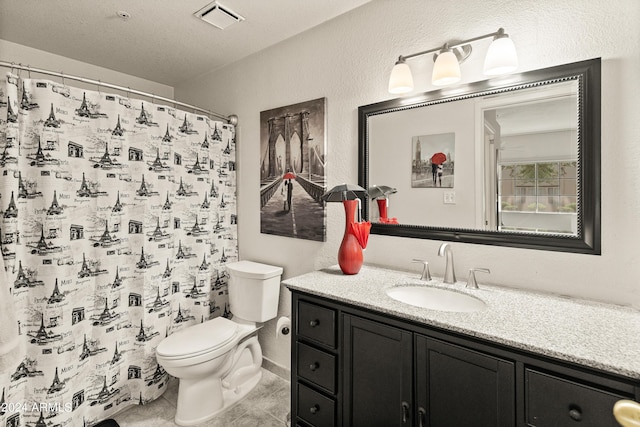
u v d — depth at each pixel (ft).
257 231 8.05
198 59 8.17
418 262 5.24
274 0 5.72
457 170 4.92
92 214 5.87
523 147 4.36
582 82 3.91
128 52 7.75
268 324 7.84
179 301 7.32
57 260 5.31
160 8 5.94
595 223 3.89
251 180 8.14
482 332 3.14
